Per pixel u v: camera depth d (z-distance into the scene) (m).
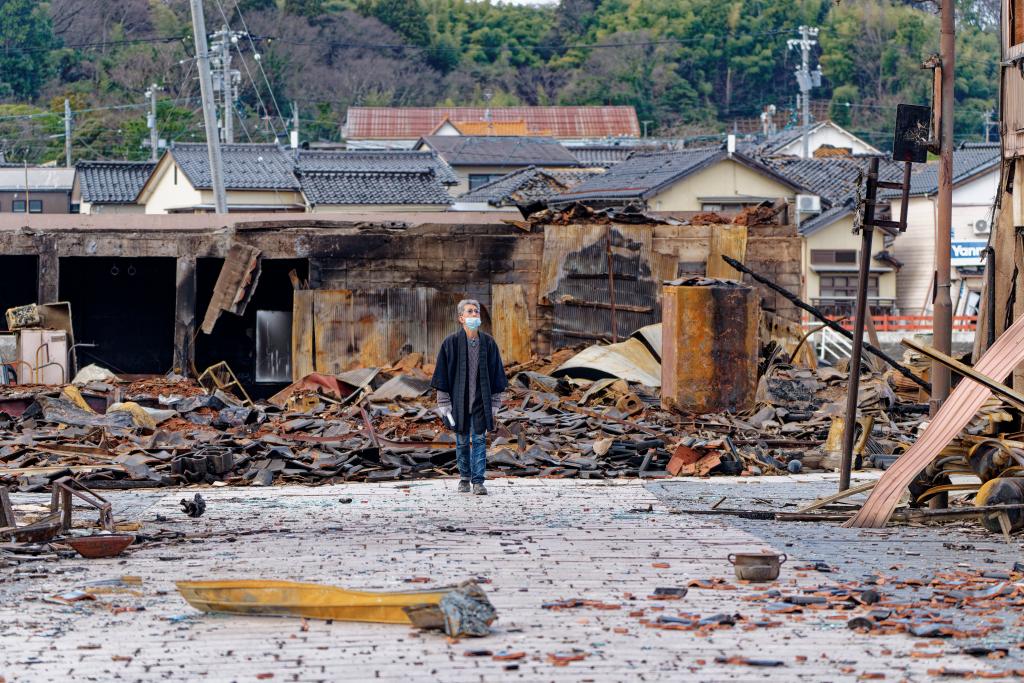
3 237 49.44
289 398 39.62
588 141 169.50
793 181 94.00
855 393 23.00
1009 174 28.03
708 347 37.50
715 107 197.00
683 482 27.47
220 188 63.12
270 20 185.75
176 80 169.50
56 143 148.38
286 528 20.00
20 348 46.75
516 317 48.50
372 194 95.81
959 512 19.23
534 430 32.53
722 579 15.25
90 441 31.22
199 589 13.41
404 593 12.91
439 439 31.17
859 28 192.12
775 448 32.19
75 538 17.30
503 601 14.05
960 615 13.19
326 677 10.95
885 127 183.88
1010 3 28.02
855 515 20.11
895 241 101.25
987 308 28.30
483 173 126.25
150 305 57.91
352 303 48.50
